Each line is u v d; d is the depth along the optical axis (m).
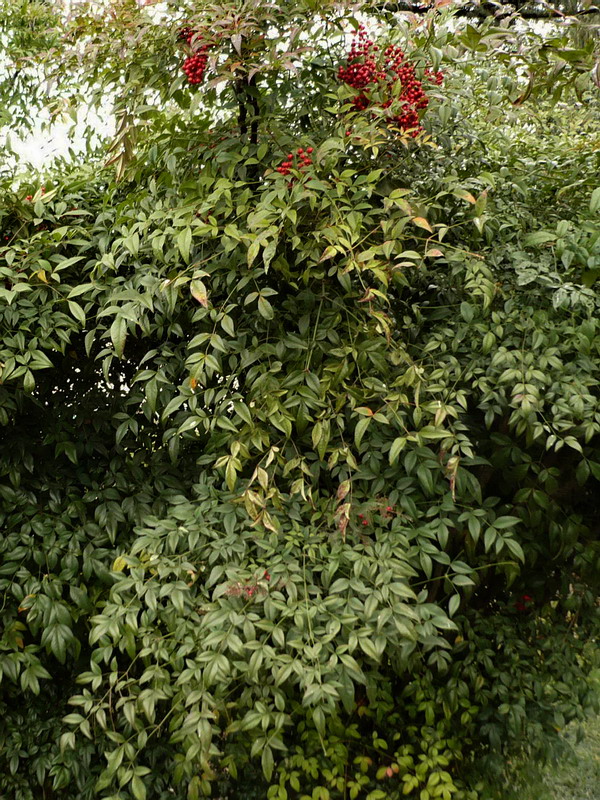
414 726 2.23
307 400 1.89
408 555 1.87
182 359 2.08
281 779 2.05
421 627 1.76
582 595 2.39
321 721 1.62
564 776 2.63
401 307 2.32
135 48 1.94
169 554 1.90
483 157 2.33
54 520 2.15
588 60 1.85
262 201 1.81
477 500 2.04
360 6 1.88
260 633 1.81
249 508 1.77
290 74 1.99
